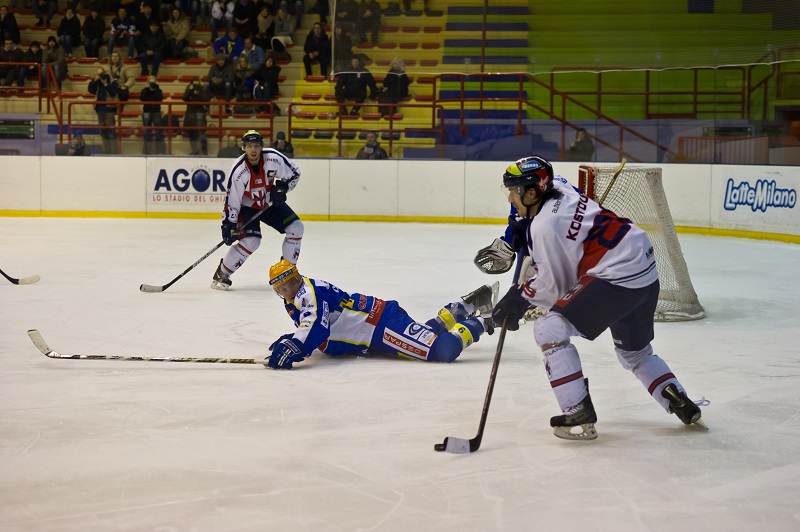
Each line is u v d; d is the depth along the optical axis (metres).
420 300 10.80
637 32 19.92
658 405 6.41
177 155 21.78
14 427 5.80
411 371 7.30
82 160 21.64
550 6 20.91
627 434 5.72
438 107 22.23
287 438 5.61
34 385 6.84
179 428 5.80
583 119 22.62
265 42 26.34
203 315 9.81
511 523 4.32
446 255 15.14
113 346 8.24
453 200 20.98
